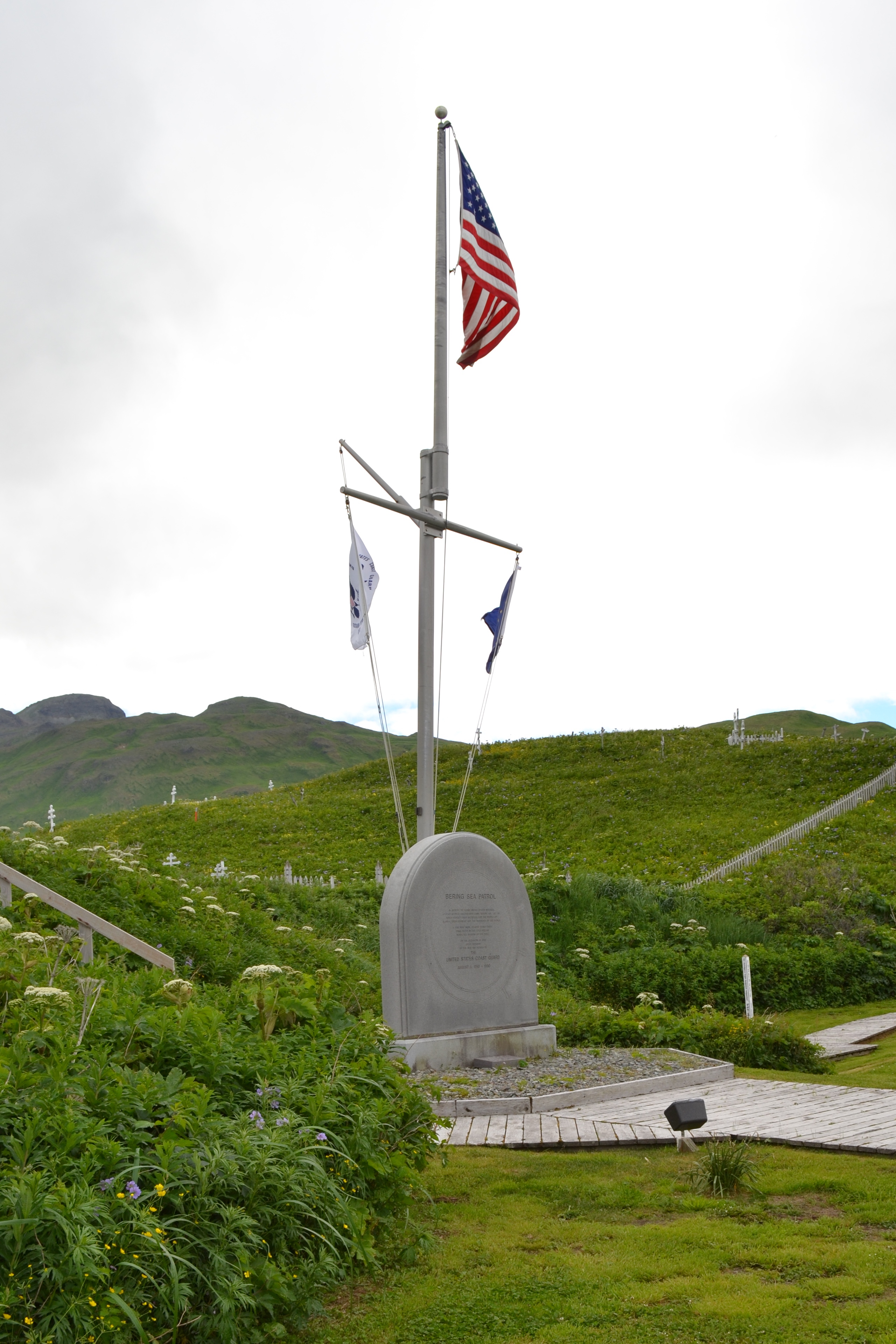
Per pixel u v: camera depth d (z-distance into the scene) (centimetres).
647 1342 379
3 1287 309
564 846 3828
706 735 5659
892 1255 464
